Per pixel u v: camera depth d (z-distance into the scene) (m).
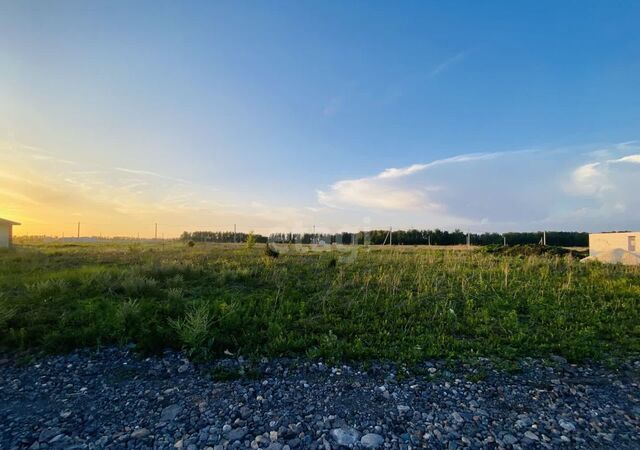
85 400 3.92
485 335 6.01
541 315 6.93
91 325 5.91
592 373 4.73
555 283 9.59
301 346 5.37
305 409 3.75
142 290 8.32
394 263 13.81
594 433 3.35
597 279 10.20
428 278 10.20
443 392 4.17
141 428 3.36
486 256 16.64
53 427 3.36
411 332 6.03
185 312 6.38
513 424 3.50
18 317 6.14
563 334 6.00
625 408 3.84
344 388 4.24
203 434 3.27
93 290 8.26
